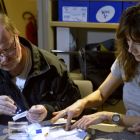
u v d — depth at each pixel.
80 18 2.45
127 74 1.43
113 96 2.19
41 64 1.47
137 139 1.16
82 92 1.65
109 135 1.20
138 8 1.23
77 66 2.64
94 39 2.74
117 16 2.36
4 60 1.32
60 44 2.58
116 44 1.43
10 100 1.33
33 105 1.42
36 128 1.21
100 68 2.35
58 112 1.38
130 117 1.31
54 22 2.50
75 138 1.16
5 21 1.33
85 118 1.29
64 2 2.45
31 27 2.87
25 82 1.45
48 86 1.49
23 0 2.91
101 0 2.36
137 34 1.19
